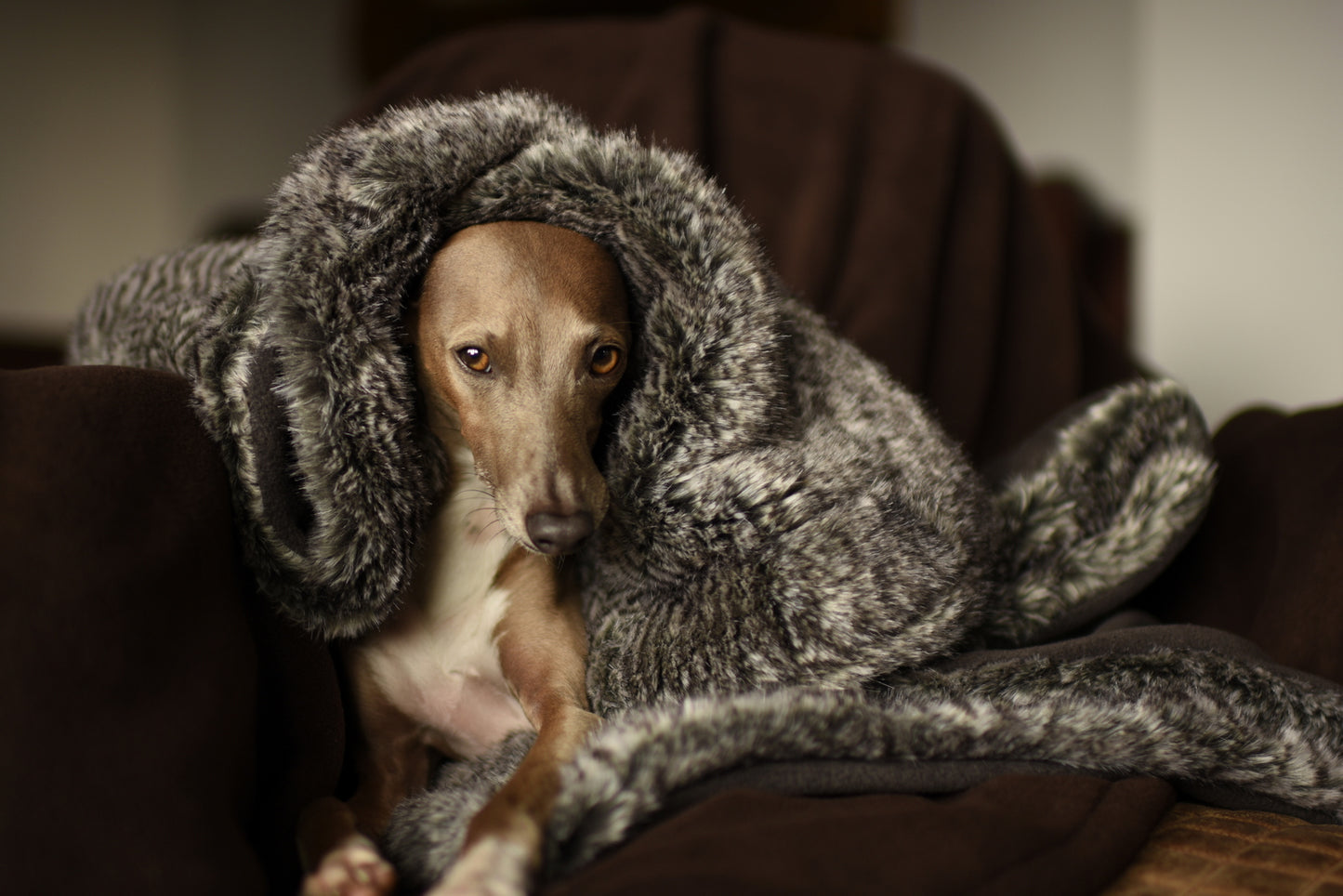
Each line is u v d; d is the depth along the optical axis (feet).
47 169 14.32
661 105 7.79
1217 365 9.62
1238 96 9.30
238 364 3.74
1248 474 5.46
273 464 3.74
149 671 3.17
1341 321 8.67
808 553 4.09
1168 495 5.11
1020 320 7.63
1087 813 3.49
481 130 4.10
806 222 7.55
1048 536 5.13
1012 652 4.40
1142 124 11.60
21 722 2.95
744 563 4.18
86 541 3.14
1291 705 4.01
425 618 4.69
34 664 2.99
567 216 4.46
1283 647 4.66
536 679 4.51
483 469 4.32
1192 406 5.37
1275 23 9.00
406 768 4.73
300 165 4.12
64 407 3.26
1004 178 7.93
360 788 4.53
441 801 3.93
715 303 4.15
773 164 7.90
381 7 17.17
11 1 13.94
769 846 2.97
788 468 4.17
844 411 4.67
